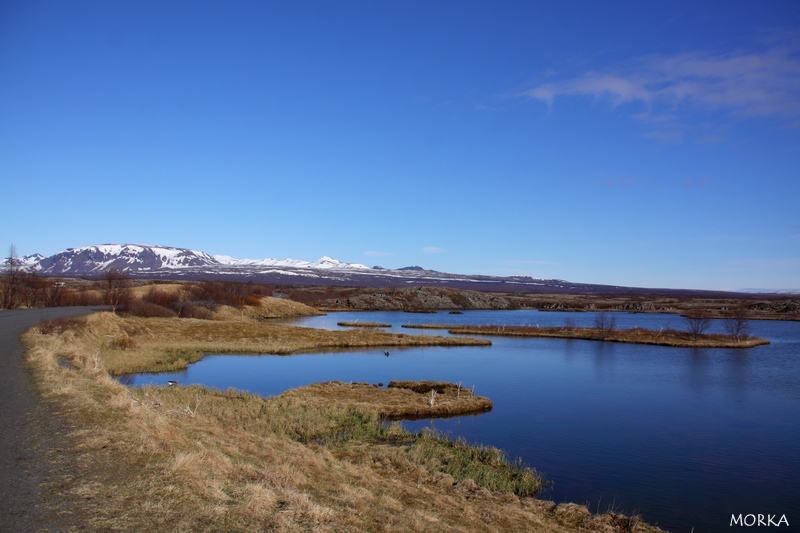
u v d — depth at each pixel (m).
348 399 32.44
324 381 40.47
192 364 47.00
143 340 55.03
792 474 22.09
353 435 24.17
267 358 52.69
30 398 17.81
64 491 10.17
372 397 33.47
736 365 55.56
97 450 12.70
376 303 176.62
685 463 23.30
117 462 12.00
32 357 26.19
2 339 33.06
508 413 32.09
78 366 26.56
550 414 32.16
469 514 14.28
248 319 98.31
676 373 49.75
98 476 11.07
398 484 16.25
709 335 82.00
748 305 184.88
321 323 102.50
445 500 15.42
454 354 60.62
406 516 12.54
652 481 20.92
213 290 118.69
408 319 125.69
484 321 121.56
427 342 68.56
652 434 28.08
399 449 21.58
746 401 37.31
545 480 20.47
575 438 26.89
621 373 49.28
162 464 12.07
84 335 45.12
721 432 28.72
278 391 36.41
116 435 13.85
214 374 42.22
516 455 23.66
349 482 15.03
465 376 45.72
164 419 16.81
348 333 72.00
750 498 19.39
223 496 10.84
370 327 97.12
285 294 181.62
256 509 10.35
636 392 39.97
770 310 164.00
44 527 8.62
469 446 23.56
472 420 30.05
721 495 19.62
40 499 9.73
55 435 13.77
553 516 16.03
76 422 15.04
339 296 198.88
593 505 18.22
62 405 16.97
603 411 33.41
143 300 84.50
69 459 11.99
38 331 38.22
